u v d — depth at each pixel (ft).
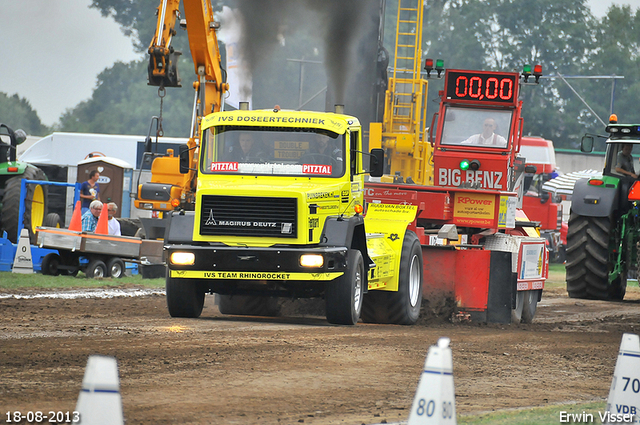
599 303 225.15
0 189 246.47
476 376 99.91
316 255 136.46
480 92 199.41
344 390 87.25
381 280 152.56
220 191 140.56
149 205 268.62
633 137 231.71
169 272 140.15
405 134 305.32
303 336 124.26
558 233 479.41
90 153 412.36
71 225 222.89
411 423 50.44
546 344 130.31
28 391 79.51
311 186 142.92
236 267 137.59
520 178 214.48
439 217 174.81
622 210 231.50
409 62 336.29
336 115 151.12
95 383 44.65
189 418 72.28
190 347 108.27
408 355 111.14
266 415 74.74
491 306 163.12
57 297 176.55
